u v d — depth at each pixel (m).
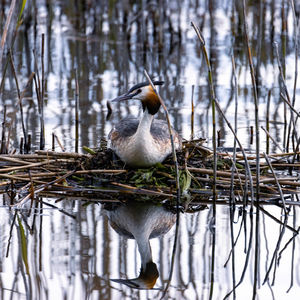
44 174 11.80
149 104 11.60
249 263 9.26
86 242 9.63
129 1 26.23
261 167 12.19
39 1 26.66
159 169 12.05
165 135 12.16
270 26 23.70
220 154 12.51
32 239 9.70
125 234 10.05
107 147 12.71
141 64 21.16
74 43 23.03
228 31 24.80
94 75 19.75
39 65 20.19
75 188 11.62
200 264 9.14
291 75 19.45
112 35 24.12
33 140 14.59
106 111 16.84
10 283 8.32
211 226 10.43
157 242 9.77
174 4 26.91
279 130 15.54
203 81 19.39
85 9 26.03
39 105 14.31
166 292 8.23
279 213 10.94
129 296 8.10
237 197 11.58
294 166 12.44
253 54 22.09
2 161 11.98
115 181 11.91
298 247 9.79
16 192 11.64
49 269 8.75
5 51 21.45
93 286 8.30
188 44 23.67
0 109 16.48
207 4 26.67
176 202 11.39
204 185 11.98
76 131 15.03
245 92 18.41
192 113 14.98
